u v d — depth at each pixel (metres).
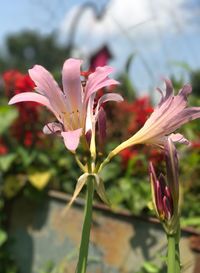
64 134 0.29
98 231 0.64
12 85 0.71
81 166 0.31
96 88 0.30
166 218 0.31
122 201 0.67
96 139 0.33
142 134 0.32
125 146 0.32
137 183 0.66
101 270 0.63
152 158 0.53
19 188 0.74
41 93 0.32
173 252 0.31
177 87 0.69
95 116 0.32
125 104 0.68
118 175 0.69
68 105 0.31
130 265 0.60
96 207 0.64
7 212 0.77
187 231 0.53
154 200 0.31
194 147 0.68
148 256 0.59
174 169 0.31
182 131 0.70
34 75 0.31
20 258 0.75
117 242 0.62
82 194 0.71
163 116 0.32
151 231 0.59
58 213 0.71
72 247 0.68
